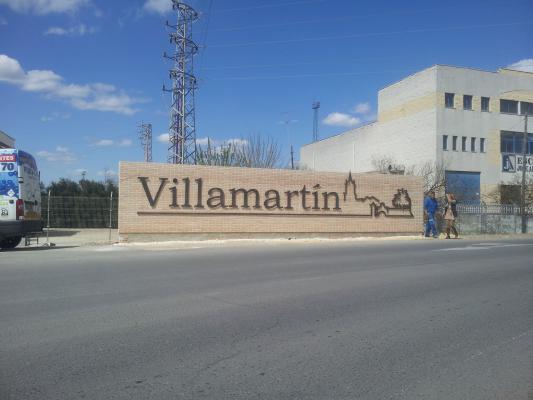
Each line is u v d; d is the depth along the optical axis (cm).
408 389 450
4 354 530
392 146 4975
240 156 3944
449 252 1538
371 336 612
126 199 1891
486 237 2406
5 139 3122
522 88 4722
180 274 1064
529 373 494
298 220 2128
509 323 683
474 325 671
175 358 522
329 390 445
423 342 591
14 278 1000
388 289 914
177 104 4659
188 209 1964
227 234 2017
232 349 554
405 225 2333
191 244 1830
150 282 962
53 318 679
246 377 472
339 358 530
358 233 2236
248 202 2052
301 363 512
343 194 2211
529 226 2988
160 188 1928
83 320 670
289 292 874
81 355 528
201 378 469
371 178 2267
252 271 1113
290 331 628
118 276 1032
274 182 2094
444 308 767
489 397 436
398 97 4888
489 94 4594
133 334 607
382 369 499
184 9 4719
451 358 536
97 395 428
